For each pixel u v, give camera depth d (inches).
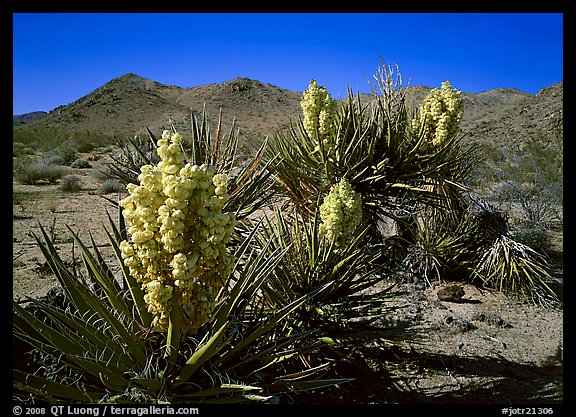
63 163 718.5
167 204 83.2
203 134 145.2
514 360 160.1
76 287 96.0
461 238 252.4
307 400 129.4
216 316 106.3
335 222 143.6
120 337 97.9
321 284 136.2
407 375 147.3
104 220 347.6
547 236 300.0
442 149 213.9
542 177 513.7
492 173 549.3
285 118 2358.5
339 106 219.6
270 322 103.3
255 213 288.4
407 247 258.7
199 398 94.7
